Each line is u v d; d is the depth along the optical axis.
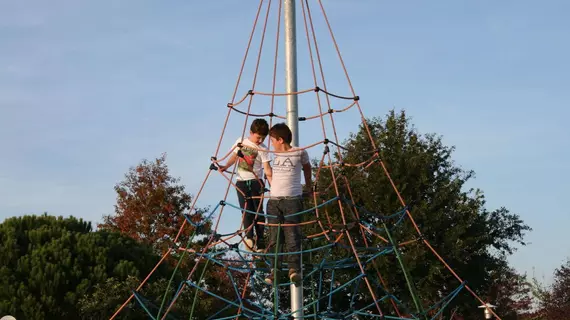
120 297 21.52
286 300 24.33
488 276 31.89
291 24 10.04
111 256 24.19
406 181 29.56
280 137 8.66
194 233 9.57
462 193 30.75
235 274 25.98
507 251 33.56
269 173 8.84
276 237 8.67
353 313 9.77
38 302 21.42
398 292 28.61
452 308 30.33
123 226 36.00
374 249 9.78
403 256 27.73
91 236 24.27
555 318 30.81
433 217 29.08
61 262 22.73
